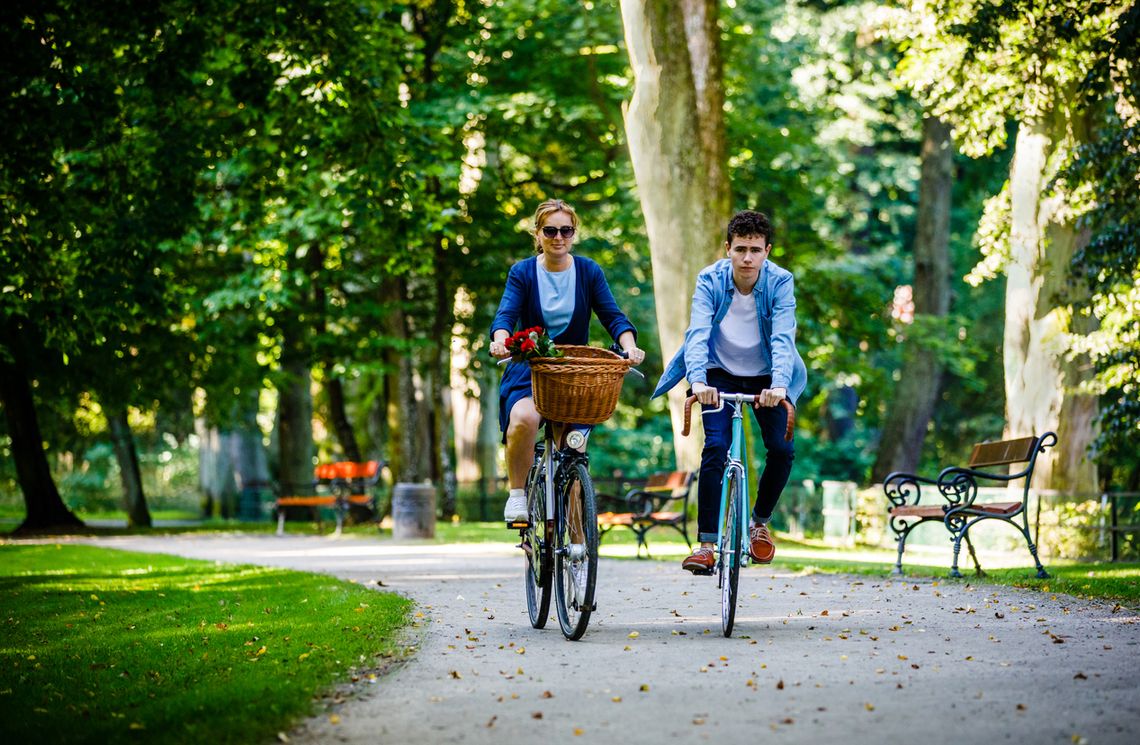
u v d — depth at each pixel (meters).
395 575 11.75
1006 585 9.71
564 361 6.51
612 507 19.62
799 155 28.52
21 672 6.67
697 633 6.96
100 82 14.24
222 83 16.30
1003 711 4.72
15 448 26.16
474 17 25.58
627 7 18.02
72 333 16.19
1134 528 16.16
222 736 4.58
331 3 15.79
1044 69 16.08
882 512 20.58
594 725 4.61
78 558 16.06
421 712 4.92
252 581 11.39
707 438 6.92
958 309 35.84
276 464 47.72
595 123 25.61
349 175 17.78
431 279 27.48
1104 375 14.67
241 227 21.47
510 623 7.66
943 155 30.44
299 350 26.91
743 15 27.33
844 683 5.30
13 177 14.17
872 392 31.56
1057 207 18.61
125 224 15.33
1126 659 5.86
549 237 7.14
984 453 11.44
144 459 53.75
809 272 28.52
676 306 17.84
